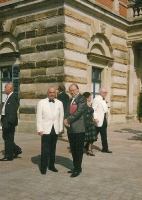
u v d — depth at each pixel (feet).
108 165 21.66
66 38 38.42
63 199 14.21
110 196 14.76
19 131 41.96
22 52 42.19
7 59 44.34
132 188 16.15
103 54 47.91
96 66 45.70
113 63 49.44
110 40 48.42
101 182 17.25
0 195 14.74
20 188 15.93
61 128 19.98
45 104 19.35
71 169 20.43
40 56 40.24
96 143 32.24
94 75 46.42
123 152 26.94
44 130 19.22
